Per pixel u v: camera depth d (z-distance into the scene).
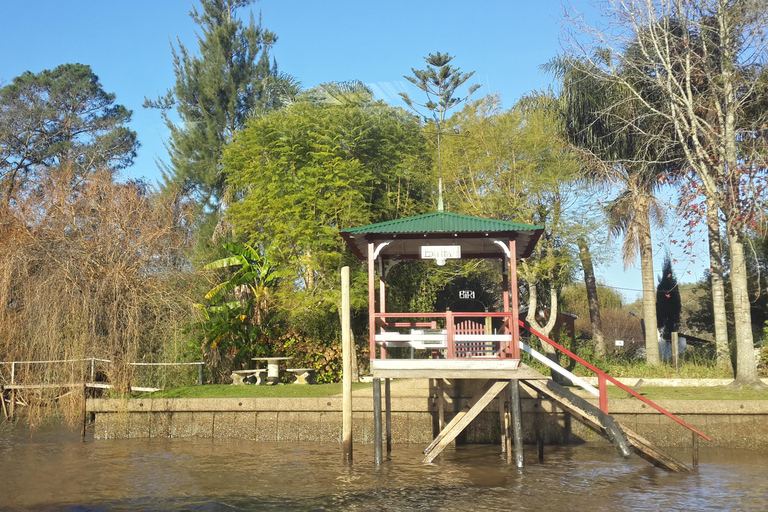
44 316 15.36
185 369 19.31
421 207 23.02
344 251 20.98
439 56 26.55
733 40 17.91
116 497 10.52
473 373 11.96
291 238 20.59
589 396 15.15
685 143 17.62
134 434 15.93
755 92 18.42
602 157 21.98
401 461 13.03
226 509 9.77
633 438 12.11
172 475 11.99
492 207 21.08
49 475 12.06
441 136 23.36
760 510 9.36
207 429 15.73
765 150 17.36
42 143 35.94
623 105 20.92
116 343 15.91
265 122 22.20
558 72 23.16
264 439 15.45
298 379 19.52
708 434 14.08
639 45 19.56
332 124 21.88
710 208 18.69
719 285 19.86
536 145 20.86
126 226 19.11
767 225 17.02
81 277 16.91
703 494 10.32
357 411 15.14
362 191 21.95
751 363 16.69
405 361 12.05
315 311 20.83
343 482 11.33
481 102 22.44
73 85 37.72
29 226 19.27
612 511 9.41
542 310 25.52
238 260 21.77
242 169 23.69
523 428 15.02
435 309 26.59
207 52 34.53
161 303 18.05
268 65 35.59
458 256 12.21
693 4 18.27
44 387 15.27
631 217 22.17
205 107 34.09
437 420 14.98
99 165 33.44
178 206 28.25
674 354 20.02
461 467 12.48
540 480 11.40
